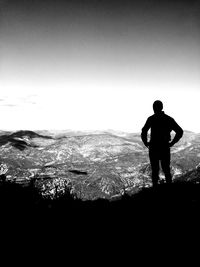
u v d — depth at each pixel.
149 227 9.32
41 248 8.99
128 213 11.04
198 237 8.16
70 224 11.23
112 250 8.60
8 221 10.67
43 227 10.66
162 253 7.80
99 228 10.55
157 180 10.62
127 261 7.84
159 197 10.53
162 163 10.28
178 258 7.43
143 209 10.75
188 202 10.39
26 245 9.13
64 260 8.26
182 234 8.48
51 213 12.23
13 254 8.48
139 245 8.51
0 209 11.58
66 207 13.39
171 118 10.14
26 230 10.22
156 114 10.26
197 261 7.14
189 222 9.03
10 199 12.50
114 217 11.45
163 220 9.46
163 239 8.45
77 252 8.76
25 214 11.55
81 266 7.91
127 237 9.16
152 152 10.22
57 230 10.59
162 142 10.07
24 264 7.98
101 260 8.16
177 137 10.02
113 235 9.66
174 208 10.05
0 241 9.20
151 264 7.44
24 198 13.06
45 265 7.98
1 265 7.85
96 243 9.27
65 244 9.32
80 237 9.88
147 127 10.27
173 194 10.62
